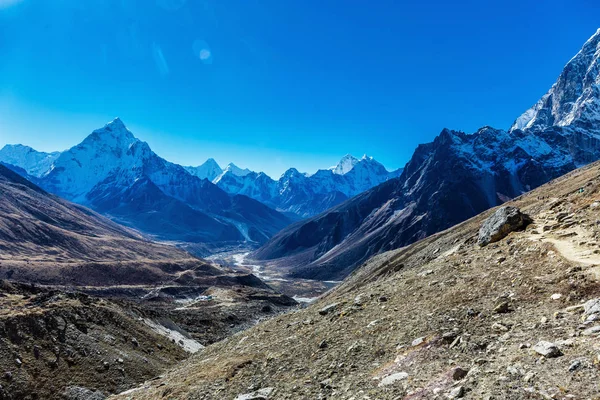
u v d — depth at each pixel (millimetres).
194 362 39500
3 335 40406
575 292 16516
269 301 168125
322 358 21406
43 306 50281
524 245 25047
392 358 17766
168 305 158125
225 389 22297
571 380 10867
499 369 12820
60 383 39156
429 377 14383
